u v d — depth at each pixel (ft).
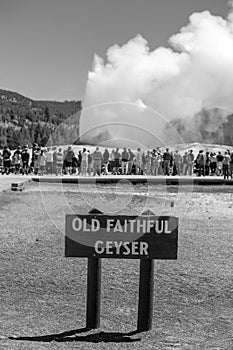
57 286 32.91
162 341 24.20
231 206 72.33
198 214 62.23
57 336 24.34
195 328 26.40
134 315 28.17
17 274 34.81
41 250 40.68
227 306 30.25
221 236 48.08
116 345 23.39
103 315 27.89
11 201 68.90
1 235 45.93
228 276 35.50
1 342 22.86
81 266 36.91
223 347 23.58
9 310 28.35
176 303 30.42
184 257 39.86
